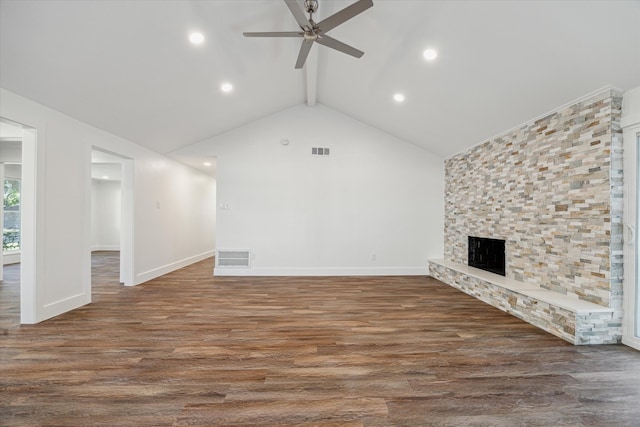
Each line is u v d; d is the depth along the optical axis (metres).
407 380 2.11
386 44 3.38
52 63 2.69
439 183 5.87
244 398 1.89
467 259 5.09
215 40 3.16
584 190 2.97
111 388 1.97
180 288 4.66
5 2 2.07
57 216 3.36
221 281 5.16
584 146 2.97
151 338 2.76
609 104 2.72
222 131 5.57
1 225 5.16
